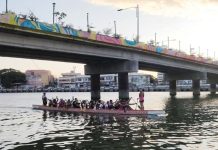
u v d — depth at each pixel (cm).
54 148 2448
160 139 2731
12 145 2589
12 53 6175
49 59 7419
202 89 19238
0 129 3550
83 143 2616
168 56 9400
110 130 3294
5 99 11575
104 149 2370
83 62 8312
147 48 8319
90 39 6450
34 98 12306
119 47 7362
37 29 5256
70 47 6247
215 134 2953
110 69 8225
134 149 2350
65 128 3528
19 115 5219
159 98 10344
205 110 5516
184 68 10838
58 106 5969
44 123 4038
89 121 4112
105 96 12800
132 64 8038
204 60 11694
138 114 4709
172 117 4428
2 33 4938
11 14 4822
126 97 8212
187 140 2672
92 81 8662
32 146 2541
